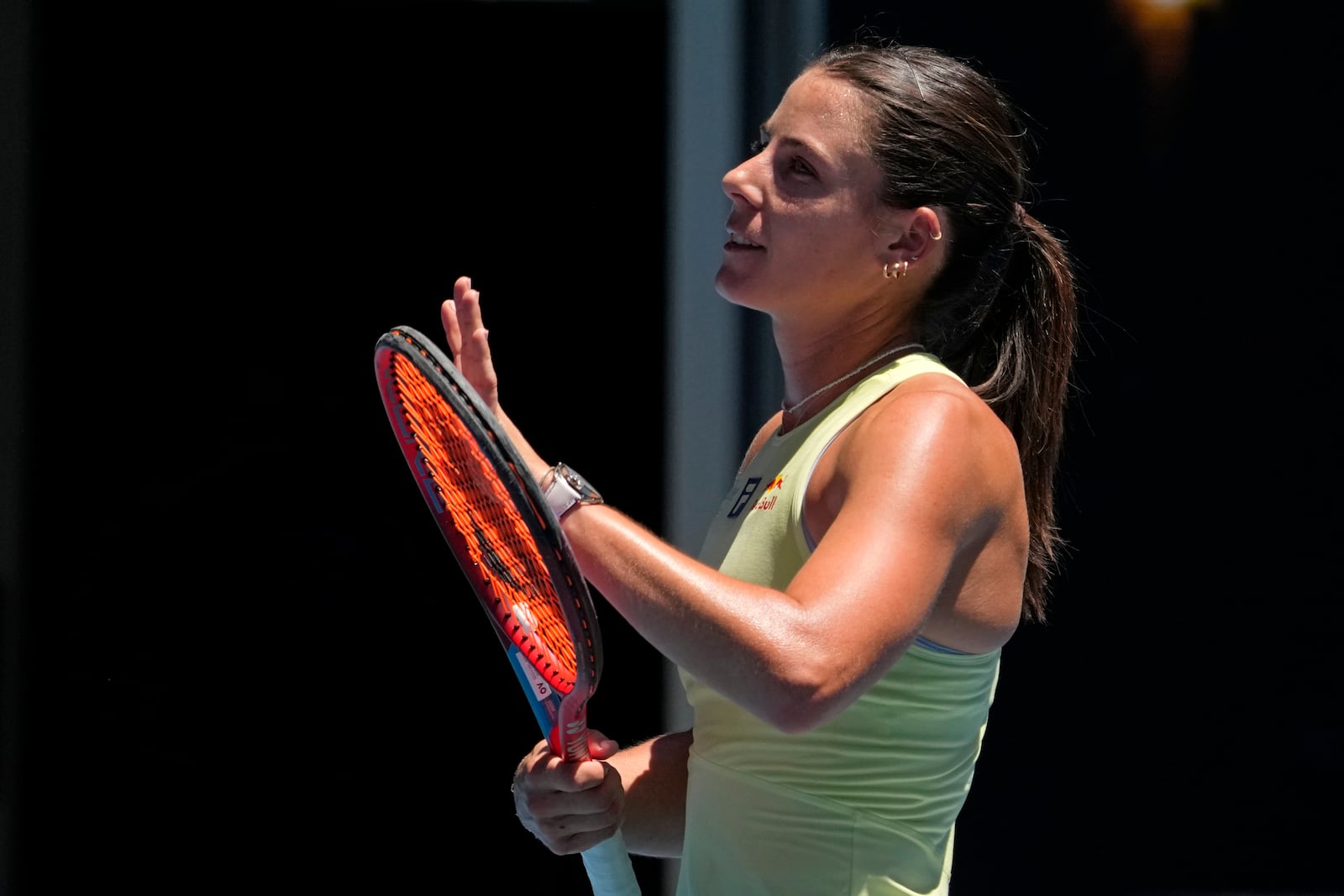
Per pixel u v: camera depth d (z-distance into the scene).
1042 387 8.01
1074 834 14.81
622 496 15.83
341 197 16.34
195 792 16.23
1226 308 14.80
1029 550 7.97
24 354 16.31
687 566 6.19
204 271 16.39
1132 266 14.81
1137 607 14.84
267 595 16.34
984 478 6.70
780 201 7.41
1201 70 14.73
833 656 5.95
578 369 15.94
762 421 15.73
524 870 16.25
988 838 14.84
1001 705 14.88
